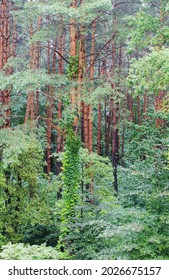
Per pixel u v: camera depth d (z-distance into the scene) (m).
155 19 15.88
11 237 15.72
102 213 14.20
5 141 14.69
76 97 16.47
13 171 15.87
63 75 16.33
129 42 15.92
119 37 19.97
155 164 11.76
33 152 16.00
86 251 13.12
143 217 11.22
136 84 12.89
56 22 18.56
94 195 15.84
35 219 15.83
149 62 11.50
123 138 29.73
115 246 11.80
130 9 25.34
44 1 17.08
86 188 18.05
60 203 15.68
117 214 12.73
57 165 24.19
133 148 19.70
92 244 13.49
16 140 14.77
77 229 13.67
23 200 15.94
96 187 16.36
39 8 15.27
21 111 27.25
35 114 25.64
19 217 15.76
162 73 11.44
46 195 16.53
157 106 21.52
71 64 16.97
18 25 29.64
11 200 15.81
